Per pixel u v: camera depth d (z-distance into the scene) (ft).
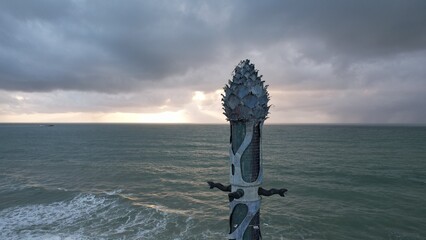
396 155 184.34
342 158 171.83
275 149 226.58
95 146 270.87
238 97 10.51
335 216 66.85
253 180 10.89
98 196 84.74
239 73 10.98
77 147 260.21
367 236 56.49
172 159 181.98
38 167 147.13
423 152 199.72
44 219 64.54
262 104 10.59
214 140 362.53
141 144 297.74
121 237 54.75
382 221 63.82
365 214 68.39
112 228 59.26
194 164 161.27
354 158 171.32
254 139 10.85
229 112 10.82
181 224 61.67
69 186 101.45
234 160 11.00
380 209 73.00
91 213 68.95
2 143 301.63
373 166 141.28
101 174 127.34
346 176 116.16
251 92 10.46
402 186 98.94
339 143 282.56
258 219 11.08
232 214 11.23
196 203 79.25
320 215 67.72
